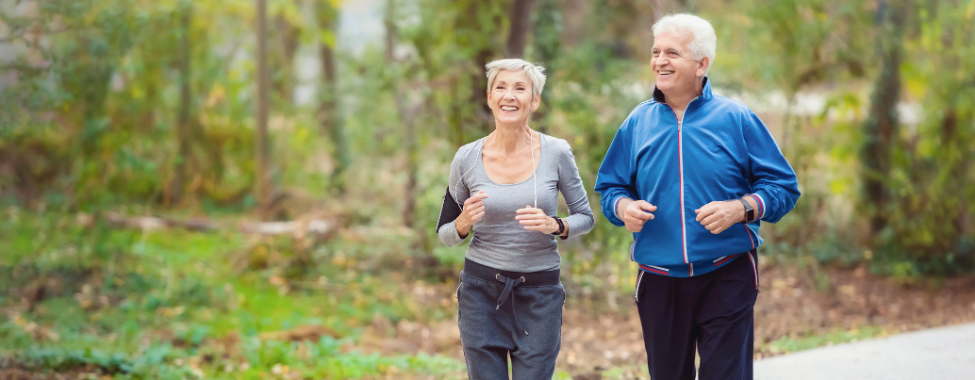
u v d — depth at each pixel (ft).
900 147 28.73
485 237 10.00
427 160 29.91
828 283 25.61
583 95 23.76
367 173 39.65
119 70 24.71
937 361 14.83
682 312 10.05
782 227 27.43
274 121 40.88
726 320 9.70
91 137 24.47
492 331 10.00
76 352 17.07
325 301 24.25
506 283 9.85
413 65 26.86
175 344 19.53
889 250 28.40
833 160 30.19
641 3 41.27
